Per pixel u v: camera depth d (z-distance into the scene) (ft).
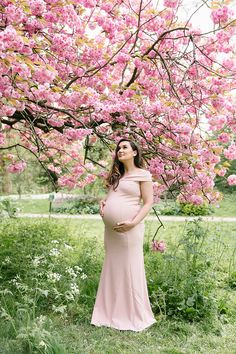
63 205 58.23
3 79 12.41
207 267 16.85
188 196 16.88
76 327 13.35
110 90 15.61
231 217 46.52
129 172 14.06
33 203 64.49
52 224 29.30
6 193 66.69
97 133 16.99
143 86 15.39
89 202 57.57
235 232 29.86
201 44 15.39
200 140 15.70
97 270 18.02
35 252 19.30
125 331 13.19
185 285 14.78
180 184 16.79
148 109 15.17
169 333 12.98
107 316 13.67
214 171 16.33
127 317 13.55
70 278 15.69
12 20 11.96
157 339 12.62
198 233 16.17
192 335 12.96
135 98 15.20
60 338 11.73
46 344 10.36
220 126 14.53
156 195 17.22
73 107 15.31
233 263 20.21
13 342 11.05
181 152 15.19
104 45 16.56
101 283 13.93
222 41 14.49
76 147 23.30
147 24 15.48
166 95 16.20
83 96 14.43
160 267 17.74
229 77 14.58
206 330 13.25
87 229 34.04
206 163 16.08
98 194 60.03
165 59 15.11
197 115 15.43
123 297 13.60
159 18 15.10
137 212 13.71
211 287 15.76
